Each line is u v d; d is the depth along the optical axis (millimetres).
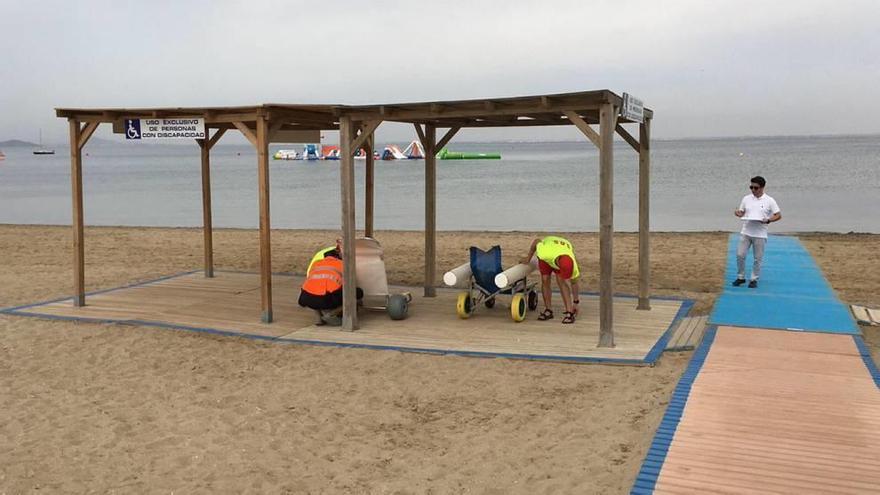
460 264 14336
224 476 4914
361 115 8320
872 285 11234
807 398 5820
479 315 9312
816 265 12773
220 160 126562
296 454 5262
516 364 7203
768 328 8242
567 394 6332
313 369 7238
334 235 20172
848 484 4262
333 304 8758
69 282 12516
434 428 5699
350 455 5230
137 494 4664
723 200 34844
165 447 5410
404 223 26031
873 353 7398
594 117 8945
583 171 66750
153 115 9312
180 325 8945
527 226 24828
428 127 10164
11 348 8125
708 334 8008
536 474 4785
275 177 60688
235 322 9102
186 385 6836
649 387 6406
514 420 5793
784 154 112250
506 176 58750
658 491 4203
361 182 51875
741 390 6051
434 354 7609
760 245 10672
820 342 7613
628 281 11977
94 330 8836
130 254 16375
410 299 10000
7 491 4719
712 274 12359
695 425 5258
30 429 5789
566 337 8094
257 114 8703
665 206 31766
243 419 5961
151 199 39812
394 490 4648
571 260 8500
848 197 35125
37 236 20359
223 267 14242
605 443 5230
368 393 6535
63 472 5000
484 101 7559
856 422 5273
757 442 4922
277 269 13906
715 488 4230
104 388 6777
